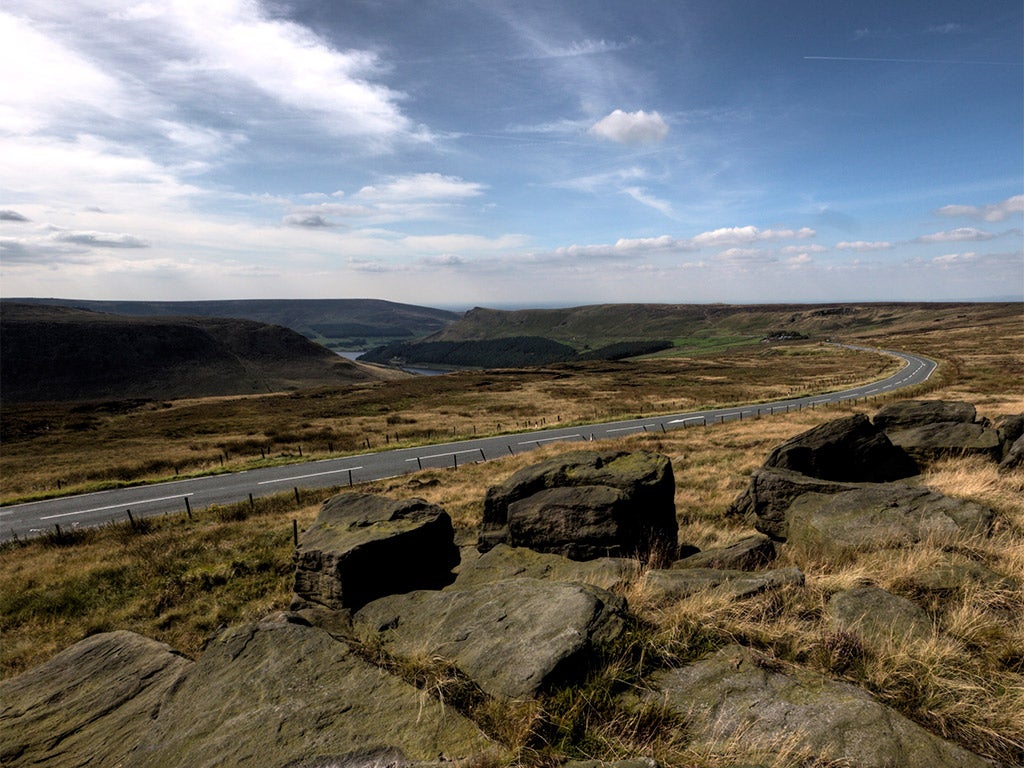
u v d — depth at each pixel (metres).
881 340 184.88
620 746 3.69
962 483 13.04
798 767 3.37
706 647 4.88
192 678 4.93
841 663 4.61
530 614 5.42
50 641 14.00
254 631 5.48
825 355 148.00
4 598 16.25
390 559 9.77
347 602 9.11
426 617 6.30
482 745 3.72
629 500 10.38
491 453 39.19
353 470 34.97
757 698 4.12
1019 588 6.09
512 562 9.76
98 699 5.12
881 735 3.59
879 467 15.84
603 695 4.20
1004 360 93.56
